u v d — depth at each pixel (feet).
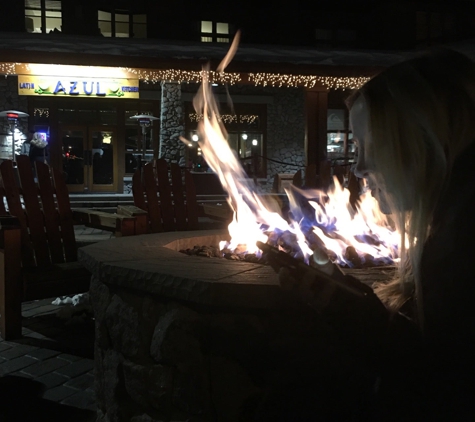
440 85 3.56
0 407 9.34
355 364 4.85
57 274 13.52
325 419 4.66
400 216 3.78
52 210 15.02
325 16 66.08
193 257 8.14
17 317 13.16
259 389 6.20
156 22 61.93
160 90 59.41
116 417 7.40
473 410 3.41
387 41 66.03
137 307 7.14
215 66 40.32
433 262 3.36
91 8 60.13
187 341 6.43
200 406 6.41
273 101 62.44
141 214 14.08
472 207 3.26
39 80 43.52
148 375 6.86
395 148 3.61
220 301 6.04
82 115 59.16
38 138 51.72
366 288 3.88
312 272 3.75
